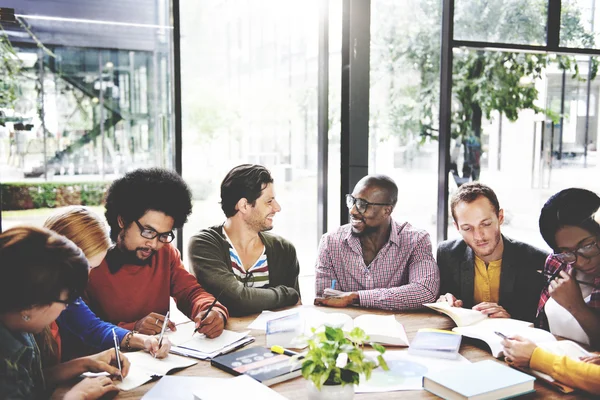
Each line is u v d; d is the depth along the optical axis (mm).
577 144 3979
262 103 3324
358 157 3535
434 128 3674
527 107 3836
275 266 2545
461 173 3744
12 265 1343
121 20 2988
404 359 1795
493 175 3812
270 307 2363
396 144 3607
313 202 3539
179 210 2148
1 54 2814
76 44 2936
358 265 2635
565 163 3967
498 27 3695
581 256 1940
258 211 2449
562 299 1990
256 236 2553
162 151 3137
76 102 2975
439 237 3744
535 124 3865
